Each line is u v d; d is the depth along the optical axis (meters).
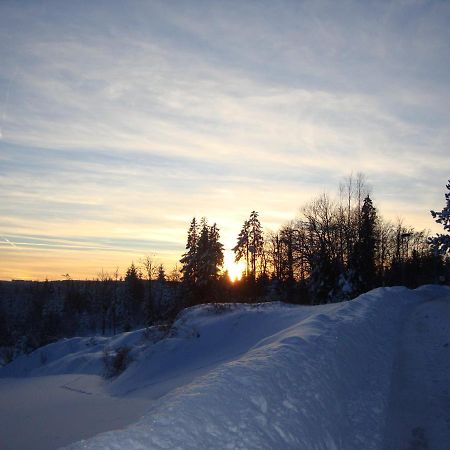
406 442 8.60
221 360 24.20
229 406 6.78
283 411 7.44
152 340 32.03
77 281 125.44
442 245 21.56
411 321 22.84
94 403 20.84
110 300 99.06
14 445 13.88
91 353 39.44
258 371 8.38
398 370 13.48
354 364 12.16
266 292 68.00
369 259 52.38
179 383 21.20
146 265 85.69
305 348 10.94
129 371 27.67
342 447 7.89
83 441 4.95
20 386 33.25
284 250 69.38
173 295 74.62
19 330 88.50
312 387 8.92
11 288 135.50
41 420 17.16
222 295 61.81
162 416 5.86
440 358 14.45
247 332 27.55
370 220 56.44
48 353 44.56
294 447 6.66
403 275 70.50
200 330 29.42
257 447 6.02
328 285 47.81
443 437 8.76
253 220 76.75
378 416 9.65
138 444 4.99
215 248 62.06
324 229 57.03
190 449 5.28
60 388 29.67
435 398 10.83
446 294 41.41
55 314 93.50
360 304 22.30
